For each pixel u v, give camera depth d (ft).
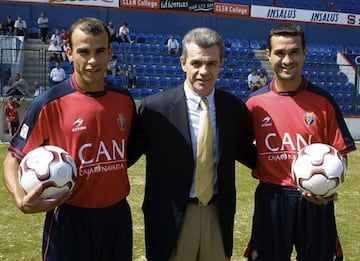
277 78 11.31
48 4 72.90
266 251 11.48
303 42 11.02
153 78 67.41
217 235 11.16
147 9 77.30
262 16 83.35
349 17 87.97
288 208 11.15
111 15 79.30
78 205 10.00
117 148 10.18
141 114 11.08
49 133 9.91
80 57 9.62
